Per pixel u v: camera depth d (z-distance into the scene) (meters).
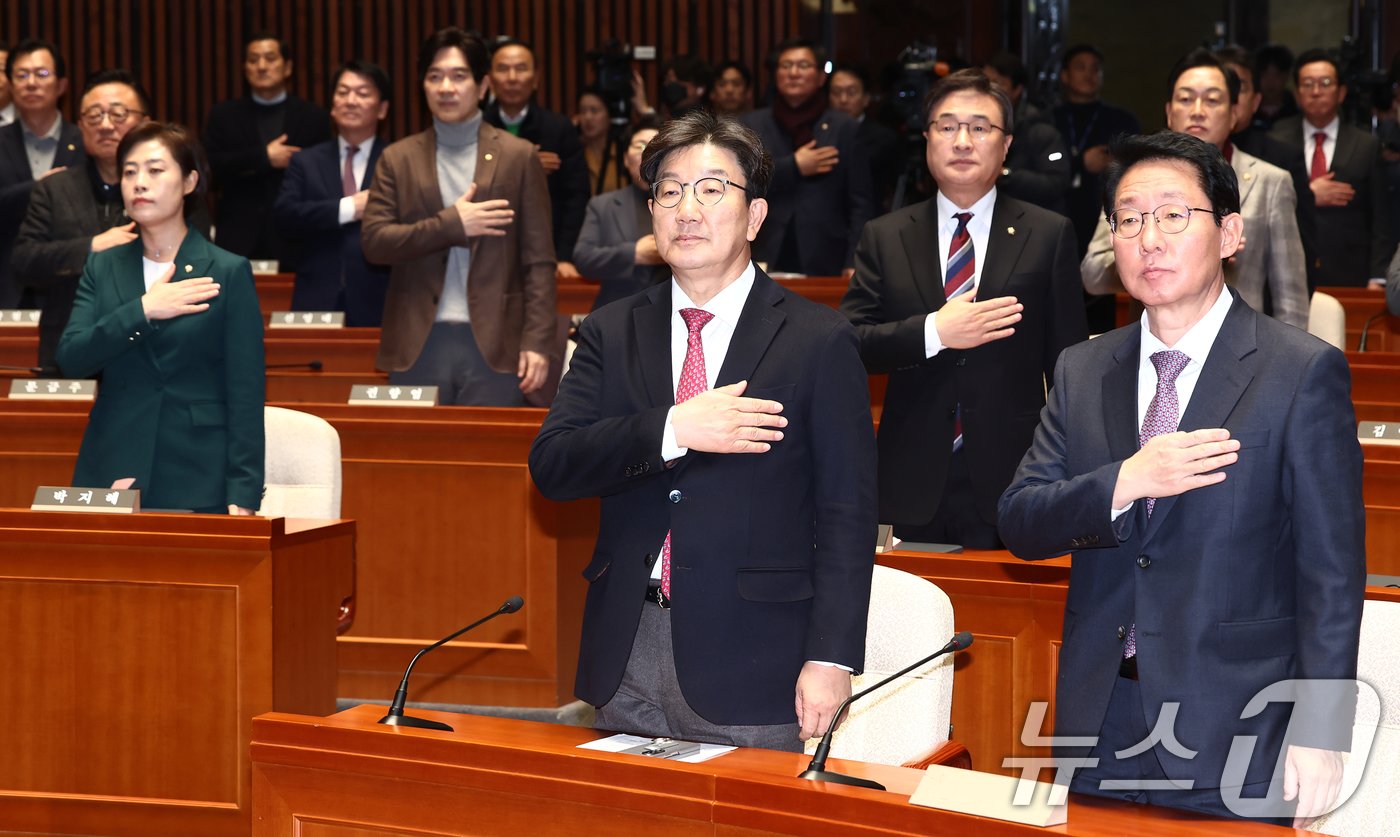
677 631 4.05
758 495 4.07
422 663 8.02
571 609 8.09
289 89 19.89
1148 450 3.57
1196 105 7.32
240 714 5.77
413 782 3.75
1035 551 3.86
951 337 5.66
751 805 3.38
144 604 5.86
